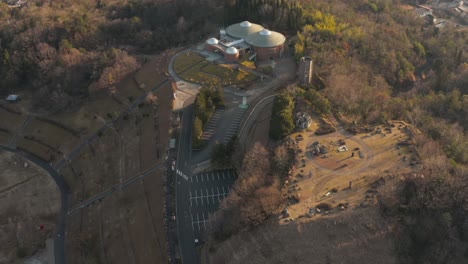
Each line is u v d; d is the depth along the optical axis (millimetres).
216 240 134250
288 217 128625
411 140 161750
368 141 162000
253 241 127562
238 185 139625
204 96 194500
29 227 171750
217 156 161625
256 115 187500
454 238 127625
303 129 168750
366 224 126312
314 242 122562
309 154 155000
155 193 159000
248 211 127125
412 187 136125
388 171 145375
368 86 199250
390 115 180125
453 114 197375
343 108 181500
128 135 198875
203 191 155625
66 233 168750
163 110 199625
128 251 147500
